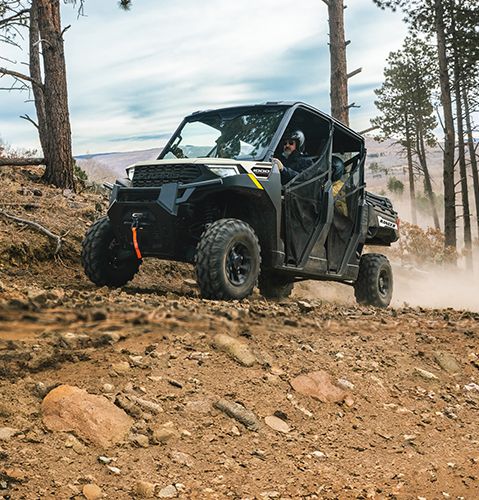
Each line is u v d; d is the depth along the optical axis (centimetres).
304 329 530
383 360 505
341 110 1606
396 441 401
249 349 446
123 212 620
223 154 673
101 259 673
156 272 864
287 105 698
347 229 809
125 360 395
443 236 2247
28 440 302
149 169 625
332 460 357
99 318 457
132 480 293
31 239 803
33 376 359
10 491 264
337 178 789
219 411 367
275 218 633
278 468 334
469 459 402
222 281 568
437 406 465
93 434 317
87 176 1409
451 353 561
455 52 2636
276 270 668
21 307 461
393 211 965
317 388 426
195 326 466
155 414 347
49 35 1173
